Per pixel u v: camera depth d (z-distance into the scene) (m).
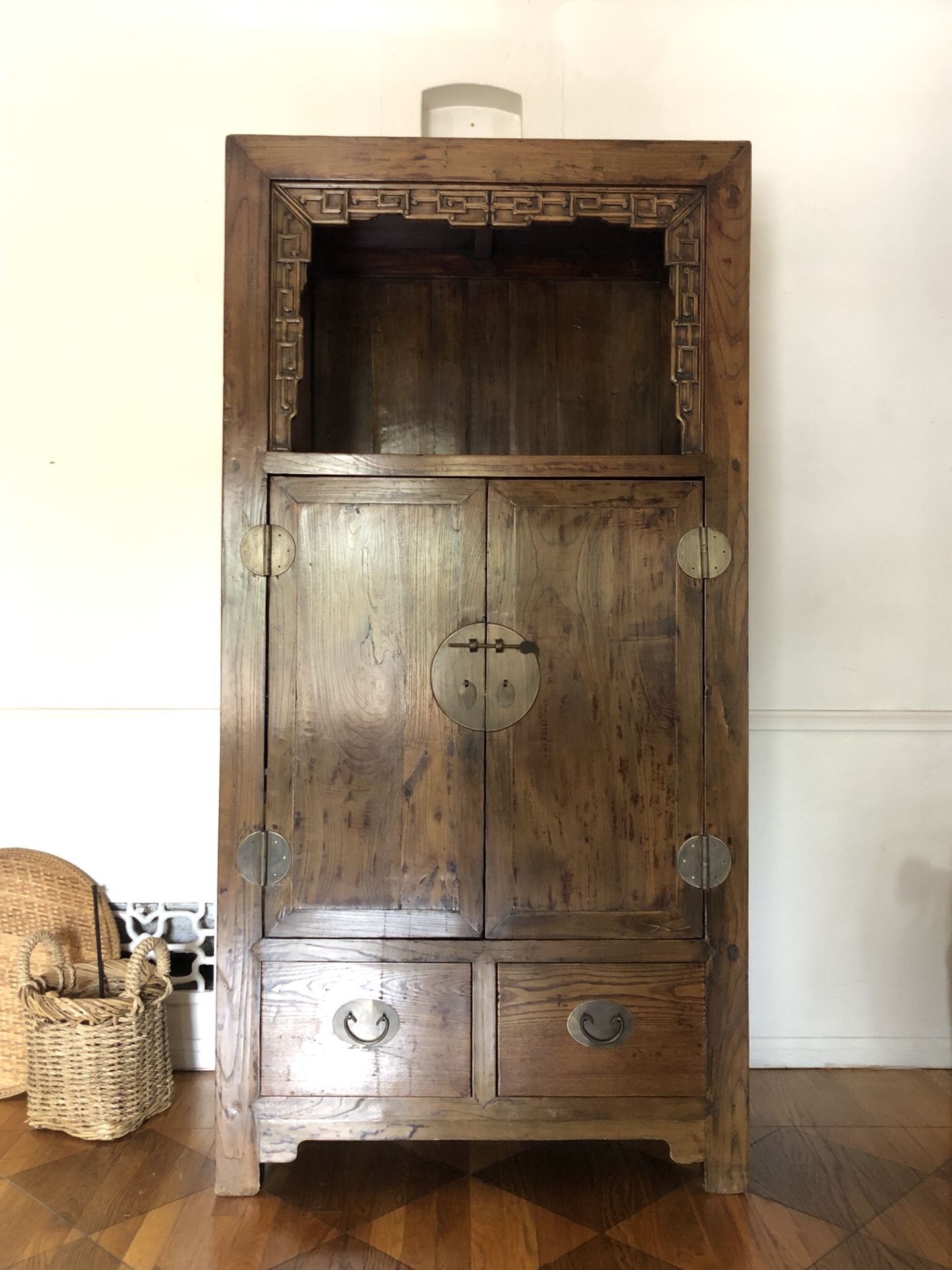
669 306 2.55
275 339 2.13
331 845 2.10
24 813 2.70
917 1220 1.98
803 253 2.75
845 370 2.76
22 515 2.71
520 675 2.11
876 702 2.75
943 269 2.77
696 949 2.08
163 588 2.72
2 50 2.72
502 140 2.13
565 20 2.76
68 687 2.71
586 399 2.63
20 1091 2.50
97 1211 1.99
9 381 2.72
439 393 2.63
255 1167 2.06
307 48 2.74
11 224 2.72
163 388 2.72
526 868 2.10
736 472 2.12
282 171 2.12
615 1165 2.21
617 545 2.12
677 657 2.12
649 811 2.11
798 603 2.74
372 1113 2.06
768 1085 2.61
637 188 2.14
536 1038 2.08
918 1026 2.74
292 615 2.10
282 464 2.10
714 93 2.76
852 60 2.76
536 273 2.61
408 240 2.50
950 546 2.76
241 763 2.09
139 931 2.71
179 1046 2.70
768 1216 1.99
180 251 2.73
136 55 2.73
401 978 2.07
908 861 2.74
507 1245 1.89
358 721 2.11
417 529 2.11
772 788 2.73
